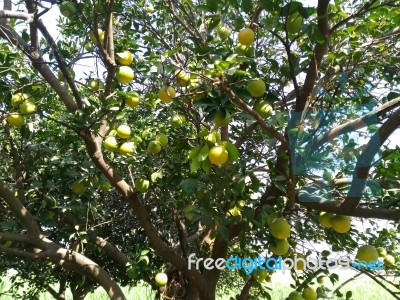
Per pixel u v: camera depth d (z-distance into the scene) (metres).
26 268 5.72
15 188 3.92
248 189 2.90
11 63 3.30
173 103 3.41
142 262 3.56
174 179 3.64
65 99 3.27
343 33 3.03
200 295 3.47
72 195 4.04
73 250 3.61
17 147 4.22
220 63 2.08
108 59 2.93
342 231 2.70
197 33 3.50
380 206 2.91
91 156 3.12
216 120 2.31
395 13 2.83
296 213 3.22
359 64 3.12
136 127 3.92
